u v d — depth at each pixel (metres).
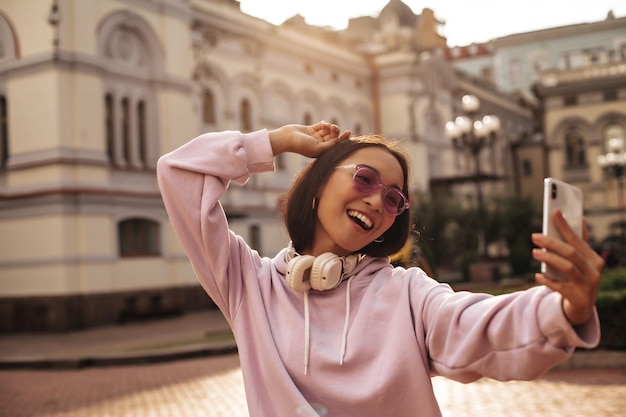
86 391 9.68
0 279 19.83
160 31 22.64
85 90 19.69
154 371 11.30
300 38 30.55
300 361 1.77
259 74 27.81
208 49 25.05
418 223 2.10
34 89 19.53
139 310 20.31
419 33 46.00
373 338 1.74
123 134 21.56
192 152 1.95
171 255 22.11
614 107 44.97
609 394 7.16
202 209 1.88
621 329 9.07
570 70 46.22
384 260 1.94
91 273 19.34
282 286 1.90
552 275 1.29
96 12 20.30
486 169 45.25
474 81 44.69
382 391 1.67
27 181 19.61
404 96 35.31
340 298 1.81
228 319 1.99
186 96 23.30
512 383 8.14
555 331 1.35
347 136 1.98
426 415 1.66
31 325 19.11
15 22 19.88
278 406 1.77
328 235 1.88
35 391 9.89
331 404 1.74
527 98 55.97
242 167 1.92
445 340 1.61
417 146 35.44
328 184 1.83
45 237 19.17
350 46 35.84
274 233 27.44
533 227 32.88
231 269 1.96
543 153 48.97
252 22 27.50
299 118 30.36
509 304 1.47
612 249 26.59
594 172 45.28
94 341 15.93
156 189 22.05
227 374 10.39
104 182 20.02
